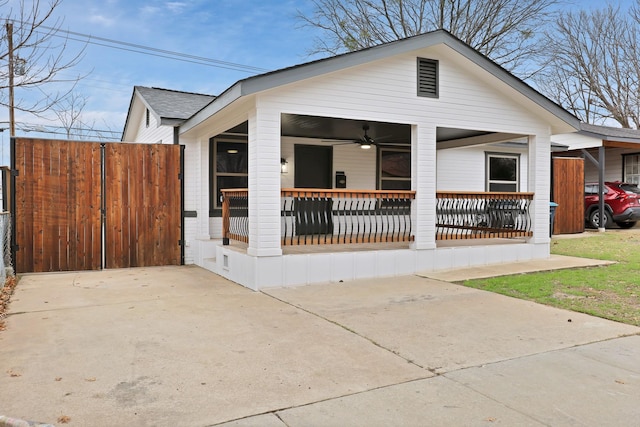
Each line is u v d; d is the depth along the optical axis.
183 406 2.75
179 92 10.59
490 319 4.64
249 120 6.38
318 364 3.44
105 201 7.86
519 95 7.75
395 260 7.13
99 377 3.19
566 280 6.39
